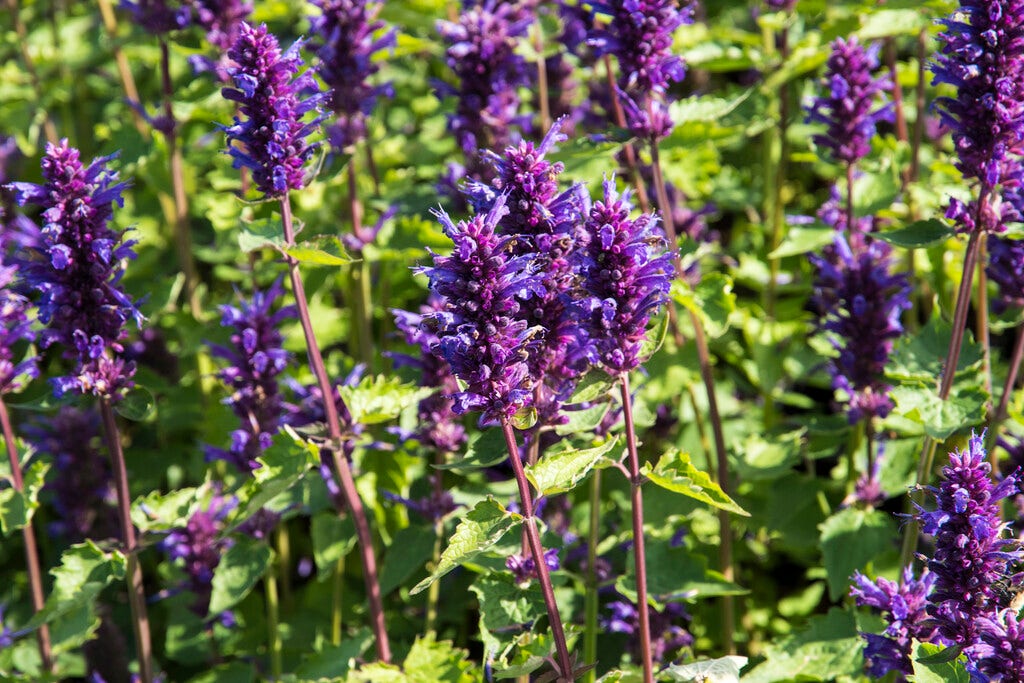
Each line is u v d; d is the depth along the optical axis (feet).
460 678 4.80
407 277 6.09
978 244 5.00
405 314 5.07
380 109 6.96
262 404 5.24
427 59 7.48
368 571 5.01
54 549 6.03
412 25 6.71
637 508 4.58
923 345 5.18
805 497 5.47
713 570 5.36
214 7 5.83
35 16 8.55
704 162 6.23
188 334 5.89
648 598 5.08
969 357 5.14
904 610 4.72
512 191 4.55
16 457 5.21
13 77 7.80
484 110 5.62
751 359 6.01
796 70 5.93
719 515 5.40
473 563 4.94
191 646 5.64
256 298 5.24
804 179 7.17
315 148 4.91
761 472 5.38
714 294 5.17
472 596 5.56
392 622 5.55
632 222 4.50
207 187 7.10
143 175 6.16
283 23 6.81
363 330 5.81
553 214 4.54
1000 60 4.75
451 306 4.44
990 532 4.51
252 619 5.70
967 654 4.51
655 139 5.22
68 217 4.82
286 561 5.77
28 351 5.23
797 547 5.49
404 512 5.53
